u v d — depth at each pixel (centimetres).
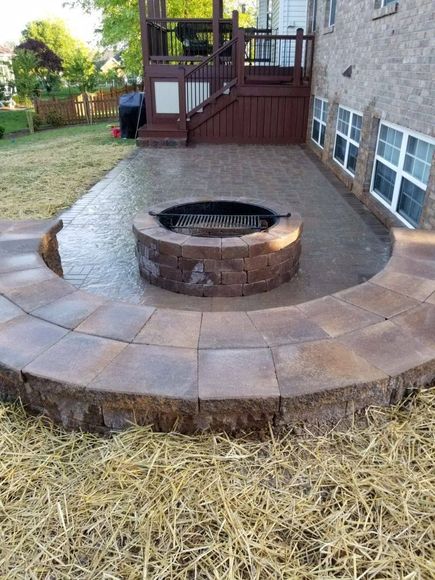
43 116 1692
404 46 492
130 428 205
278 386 197
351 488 178
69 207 609
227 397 191
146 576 150
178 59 1066
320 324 245
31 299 275
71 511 171
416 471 185
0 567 153
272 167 841
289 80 1059
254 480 182
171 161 891
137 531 164
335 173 787
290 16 1228
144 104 1155
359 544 158
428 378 222
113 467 188
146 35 1032
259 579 149
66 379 202
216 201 475
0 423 215
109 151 1004
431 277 297
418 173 475
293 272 408
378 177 600
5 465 192
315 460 191
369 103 609
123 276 415
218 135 1096
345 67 732
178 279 380
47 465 192
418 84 460
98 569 153
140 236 390
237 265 367
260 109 1066
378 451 195
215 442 198
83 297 278
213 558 155
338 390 196
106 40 1728
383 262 442
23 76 2388
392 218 525
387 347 224
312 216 575
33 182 736
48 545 160
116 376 204
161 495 176
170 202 468
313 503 173
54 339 233
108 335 237
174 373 206
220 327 243
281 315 255
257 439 202
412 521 165
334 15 849
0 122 1853
